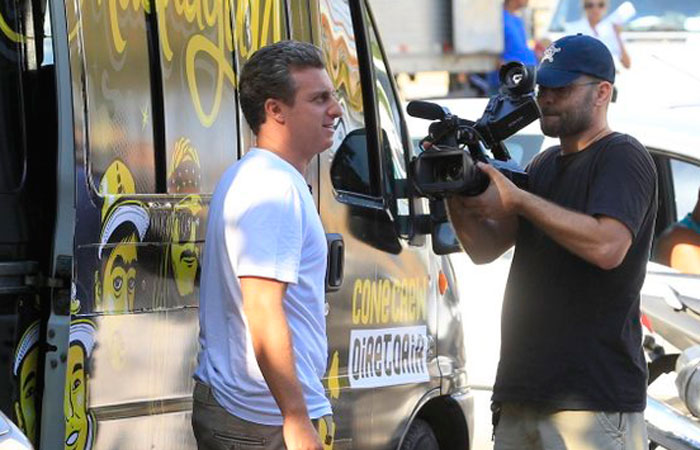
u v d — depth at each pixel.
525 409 7.86
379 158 9.51
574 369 7.65
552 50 7.73
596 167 7.68
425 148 7.77
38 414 6.95
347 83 9.36
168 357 7.56
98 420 7.14
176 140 7.70
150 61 7.55
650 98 17.98
